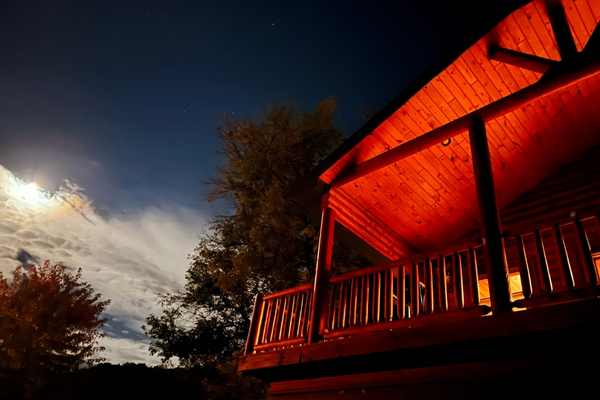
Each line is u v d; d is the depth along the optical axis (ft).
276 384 18.15
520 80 19.79
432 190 23.18
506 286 11.93
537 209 22.90
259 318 19.25
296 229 40.81
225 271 44.16
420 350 12.73
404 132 19.98
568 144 22.63
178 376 45.42
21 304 51.37
